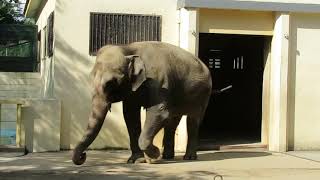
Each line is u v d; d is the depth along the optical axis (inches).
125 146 510.6
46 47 629.3
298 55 528.7
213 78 754.2
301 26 529.3
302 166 433.4
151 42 427.5
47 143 486.3
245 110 706.8
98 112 384.5
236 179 375.6
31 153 477.7
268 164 439.8
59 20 502.9
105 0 511.2
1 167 402.0
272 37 532.4
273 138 525.7
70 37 504.7
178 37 521.7
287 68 518.9
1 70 743.7
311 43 531.5
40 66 733.3
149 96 407.8
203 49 743.1
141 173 385.1
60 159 443.2
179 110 439.5
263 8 511.2
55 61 502.3
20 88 700.0
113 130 508.7
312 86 531.5
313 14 530.3
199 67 445.7
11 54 746.2
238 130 695.7
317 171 412.2
